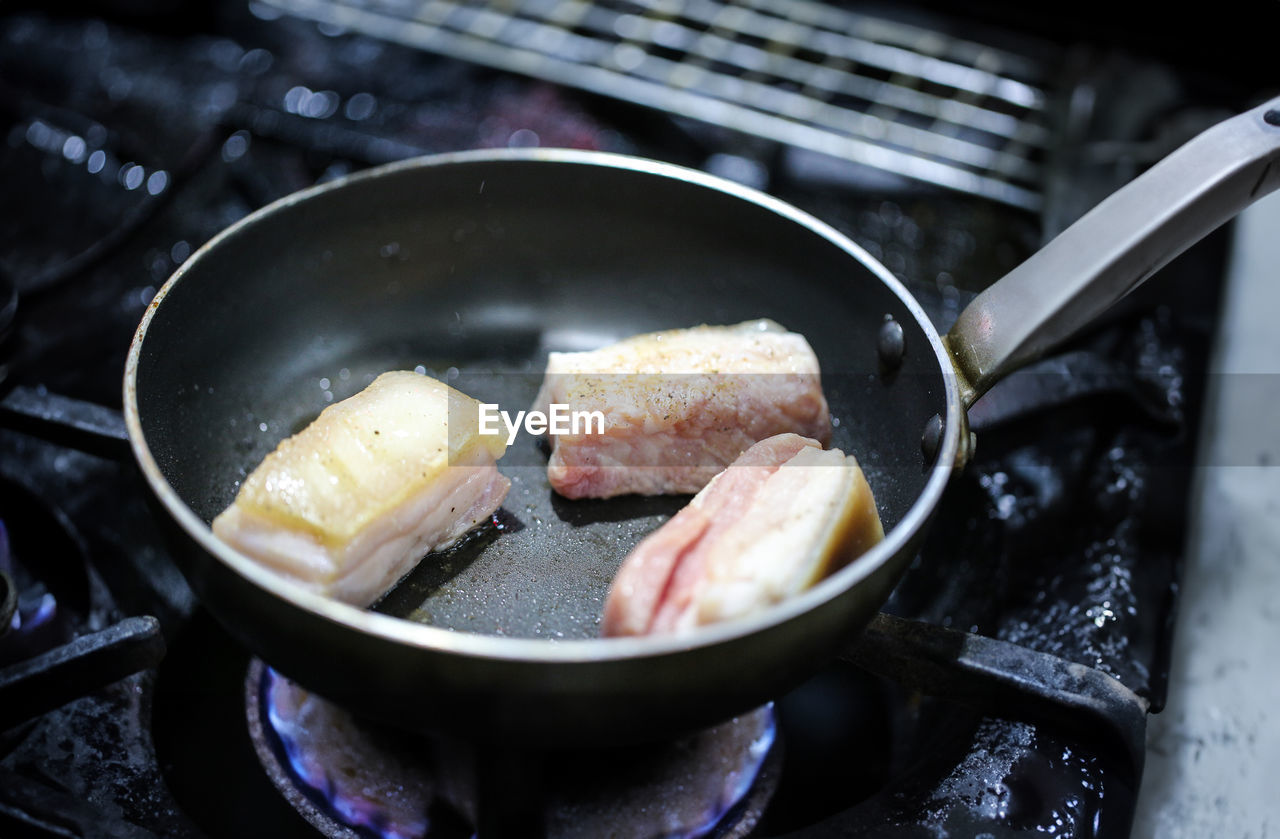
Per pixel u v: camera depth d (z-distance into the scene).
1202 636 0.52
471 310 0.54
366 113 0.64
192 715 0.48
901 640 0.45
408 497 0.45
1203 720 0.49
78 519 0.51
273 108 0.62
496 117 0.65
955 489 0.53
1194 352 0.57
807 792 0.48
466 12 0.69
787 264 0.52
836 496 0.43
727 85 0.66
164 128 0.63
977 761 0.45
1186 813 0.47
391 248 0.52
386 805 0.46
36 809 0.43
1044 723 0.45
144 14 0.68
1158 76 0.65
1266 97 0.65
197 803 0.46
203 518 0.48
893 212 0.61
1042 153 0.64
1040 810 0.44
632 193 0.52
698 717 0.40
